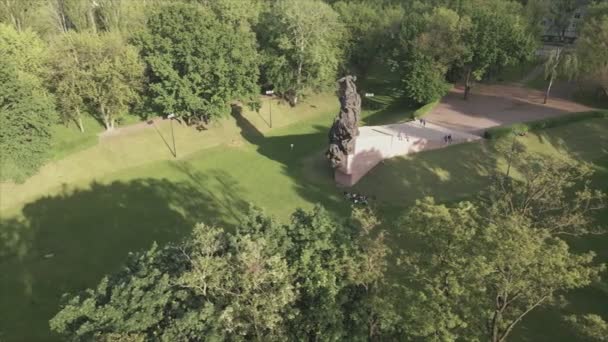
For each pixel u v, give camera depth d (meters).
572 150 61.22
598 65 73.50
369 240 29.17
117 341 23.44
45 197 56.69
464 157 60.22
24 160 56.97
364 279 27.78
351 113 55.53
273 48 84.81
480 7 88.31
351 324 28.73
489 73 93.62
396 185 57.16
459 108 80.31
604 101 80.12
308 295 28.56
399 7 103.81
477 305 25.75
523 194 41.50
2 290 41.44
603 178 54.53
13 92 54.56
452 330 27.80
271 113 85.31
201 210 54.38
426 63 80.38
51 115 58.72
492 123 71.62
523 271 23.27
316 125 83.69
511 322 26.83
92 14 85.19
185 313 25.97
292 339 27.61
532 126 65.00
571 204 48.97
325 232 30.22
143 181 61.16
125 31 78.31
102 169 63.38
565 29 126.38
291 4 80.62
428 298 26.05
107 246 47.41
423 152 61.88
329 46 87.00
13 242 48.31
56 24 85.56
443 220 26.34
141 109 74.12
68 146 63.12
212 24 71.31
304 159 67.69
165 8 71.56
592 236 45.12
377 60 107.19
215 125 77.19
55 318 25.50
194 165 66.31
